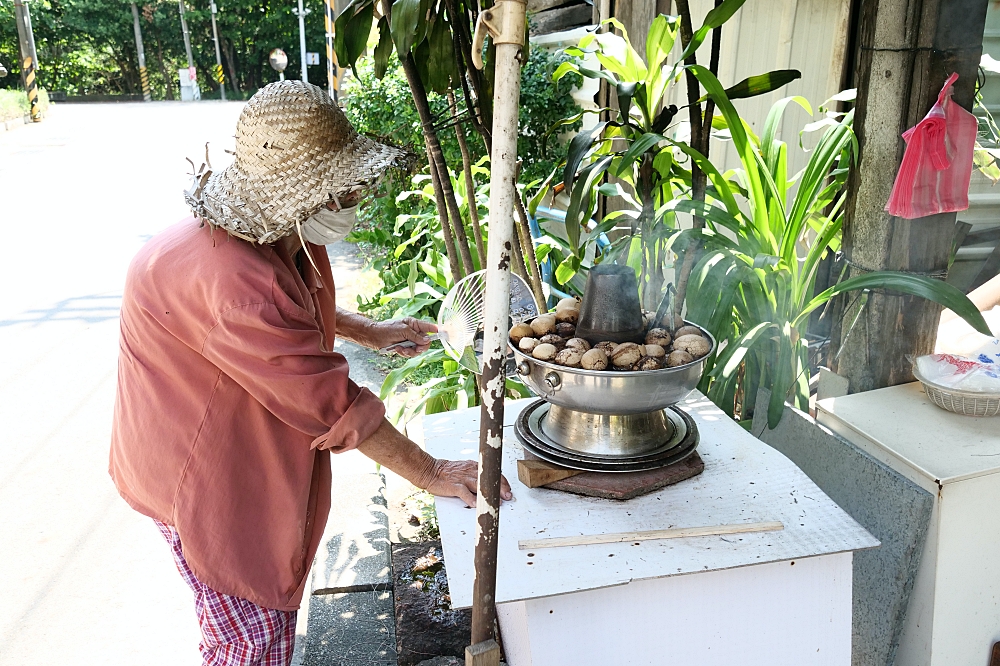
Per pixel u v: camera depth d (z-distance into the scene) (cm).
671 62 390
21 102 1733
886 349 210
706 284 216
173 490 151
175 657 228
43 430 370
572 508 152
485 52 196
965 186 195
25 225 770
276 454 153
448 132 534
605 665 142
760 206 230
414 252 519
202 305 142
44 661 227
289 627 164
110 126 1652
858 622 189
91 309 536
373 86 588
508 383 286
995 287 238
